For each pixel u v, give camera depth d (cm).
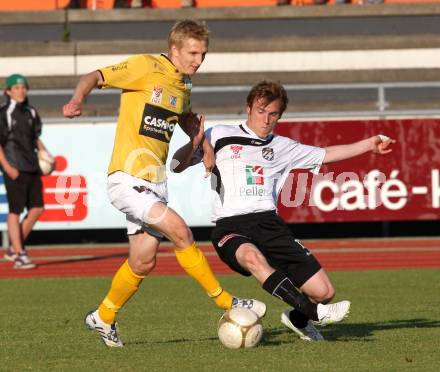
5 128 4525
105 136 5422
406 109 6250
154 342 2483
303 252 2395
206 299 3488
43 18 7706
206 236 6059
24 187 4638
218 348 2328
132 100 2270
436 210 5612
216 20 7706
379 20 7738
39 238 6241
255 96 2455
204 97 6875
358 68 7512
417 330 2655
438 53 7512
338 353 2242
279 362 2119
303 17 7719
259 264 2303
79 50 7438
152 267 2319
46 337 2614
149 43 7456
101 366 2111
